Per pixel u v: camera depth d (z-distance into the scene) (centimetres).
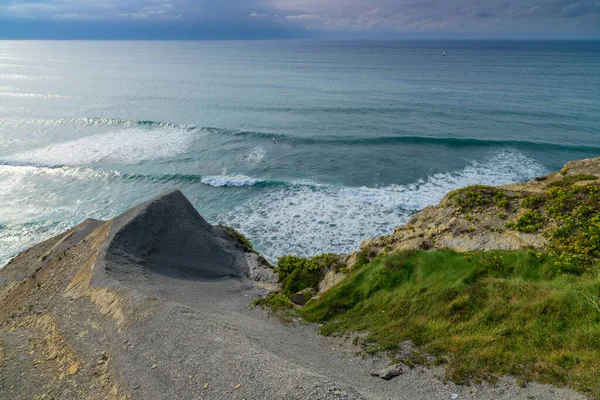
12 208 2992
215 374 941
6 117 5494
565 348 916
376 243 1709
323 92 7650
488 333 1036
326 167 3784
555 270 1220
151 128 5059
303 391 841
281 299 1533
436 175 3531
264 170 3734
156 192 3294
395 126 5138
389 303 1307
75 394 968
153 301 1253
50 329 1249
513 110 5912
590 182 1502
